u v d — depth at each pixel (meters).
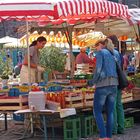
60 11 9.06
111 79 8.95
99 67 8.81
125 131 10.77
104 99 8.95
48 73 12.17
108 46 9.16
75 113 9.46
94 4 9.61
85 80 11.48
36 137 10.11
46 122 10.10
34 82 11.09
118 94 10.12
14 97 9.55
